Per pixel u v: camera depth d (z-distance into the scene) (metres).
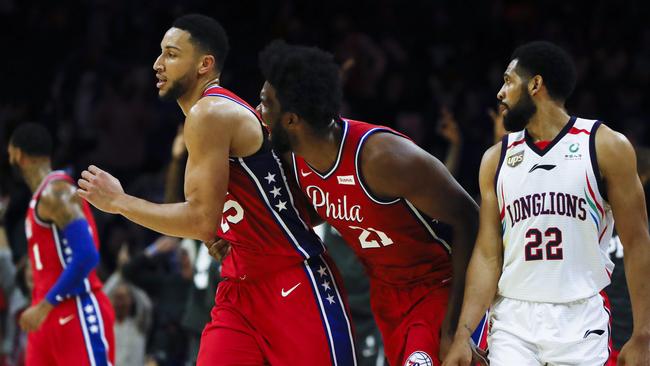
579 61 20.05
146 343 14.45
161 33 21.19
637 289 7.20
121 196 7.64
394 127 19.28
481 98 19.02
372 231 7.73
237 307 7.96
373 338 11.93
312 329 7.79
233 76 19.34
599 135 7.25
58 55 21.56
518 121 7.43
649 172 10.02
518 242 7.34
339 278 8.11
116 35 21.53
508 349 7.31
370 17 21.44
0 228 14.42
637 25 21.33
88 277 11.08
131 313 13.66
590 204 7.23
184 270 13.55
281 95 7.40
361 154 7.45
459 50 20.70
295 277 7.86
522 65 7.39
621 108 19.44
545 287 7.25
